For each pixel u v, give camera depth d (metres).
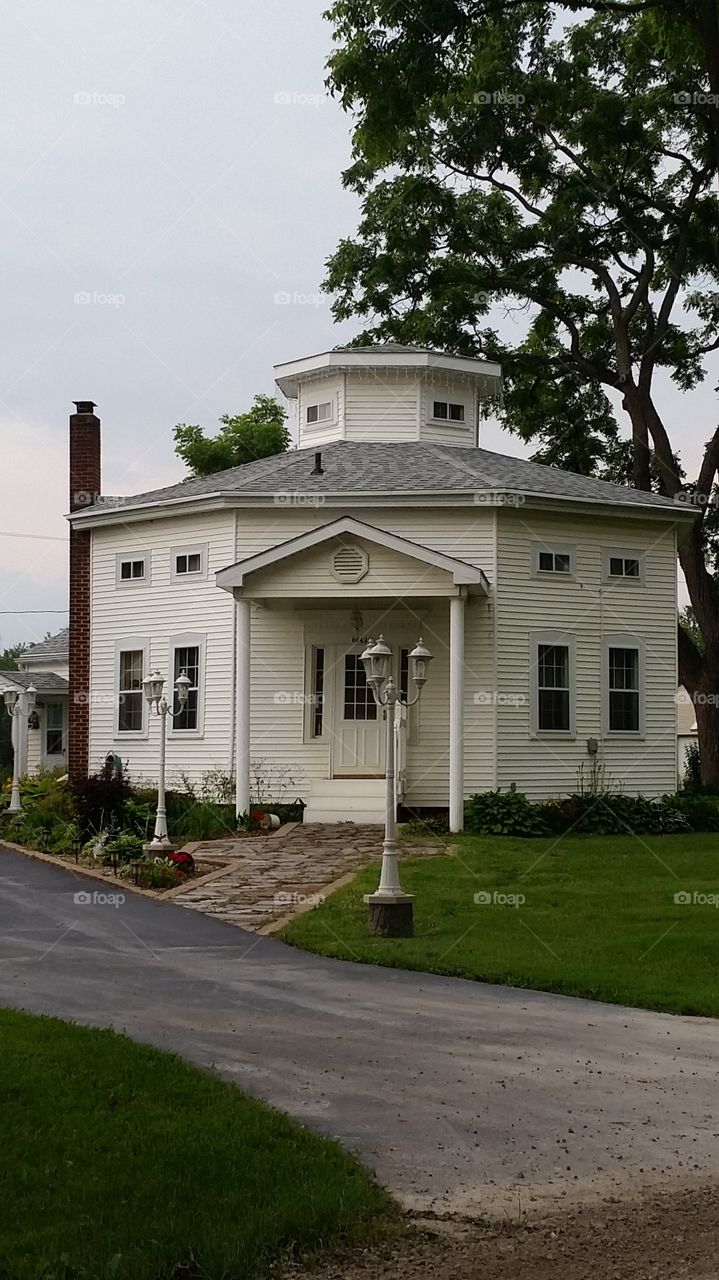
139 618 27.39
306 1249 5.95
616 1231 6.23
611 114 33.69
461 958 12.59
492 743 24.47
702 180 35.62
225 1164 6.66
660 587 26.94
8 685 39.34
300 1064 8.82
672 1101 8.23
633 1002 11.10
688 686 35.62
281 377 30.77
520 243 37.31
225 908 15.43
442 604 24.92
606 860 19.62
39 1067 8.23
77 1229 5.87
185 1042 9.27
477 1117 7.81
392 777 14.09
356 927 14.01
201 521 26.41
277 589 23.27
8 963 12.20
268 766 25.39
